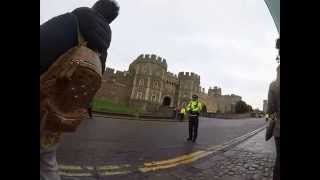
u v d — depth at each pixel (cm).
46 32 164
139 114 2355
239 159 598
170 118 2772
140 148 608
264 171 480
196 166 481
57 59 165
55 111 161
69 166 354
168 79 5831
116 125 1181
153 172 397
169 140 876
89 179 315
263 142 1032
